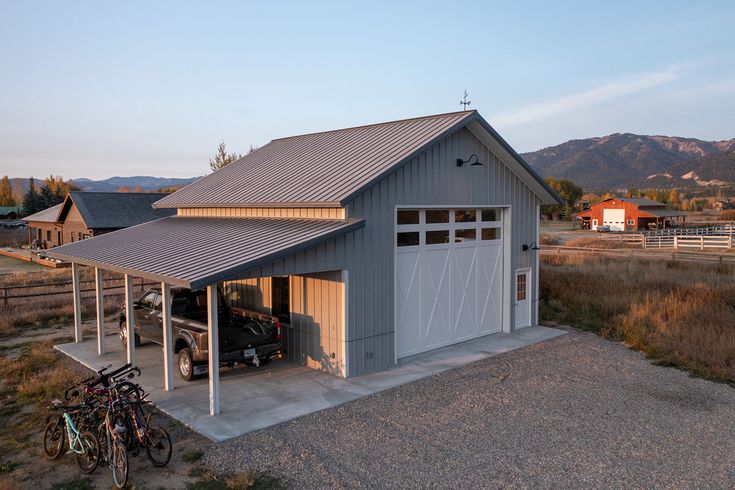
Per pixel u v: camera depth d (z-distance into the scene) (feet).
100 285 41.14
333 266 34.12
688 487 21.40
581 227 247.91
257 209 42.24
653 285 62.64
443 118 44.32
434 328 42.80
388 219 37.76
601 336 47.24
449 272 44.01
